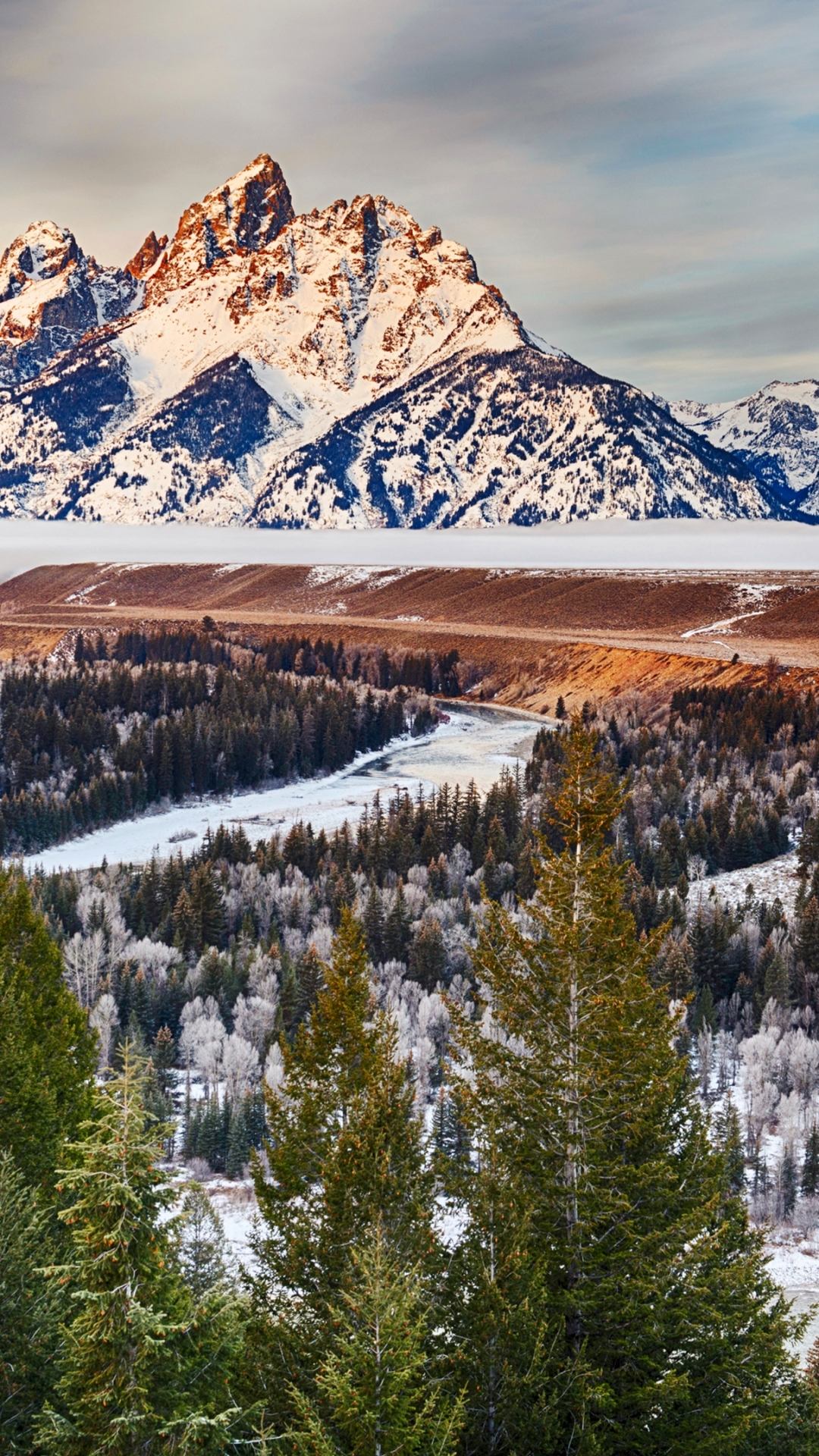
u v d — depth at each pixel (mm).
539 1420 31453
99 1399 24547
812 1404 37719
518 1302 32938
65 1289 30578
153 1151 26062
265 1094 38625
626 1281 35500
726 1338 36250
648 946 41844
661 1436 33969
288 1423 30906
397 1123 36062
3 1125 48156
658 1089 39531
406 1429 27062
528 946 41781
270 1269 36875
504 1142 39719
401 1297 28875
